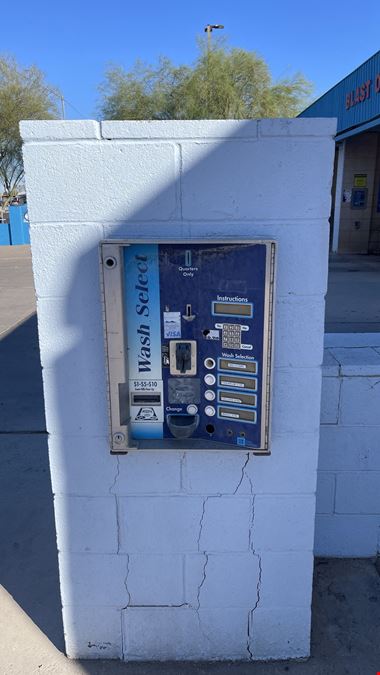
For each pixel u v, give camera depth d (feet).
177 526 7.12
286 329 6.49
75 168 6.07
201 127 5.96
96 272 6.33
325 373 8.70
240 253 6.12
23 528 10.64
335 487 9.21
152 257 6.22
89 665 7.47
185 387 6.59
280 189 6.11
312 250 6.27
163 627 7.46
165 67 82.17
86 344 6.55
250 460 6.88
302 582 7.31
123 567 7.27
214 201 6.15
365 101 43.52
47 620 8.29
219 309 6.31
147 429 6.74
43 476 12.59
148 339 6.45
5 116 86.17
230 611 7.41
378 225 57.57
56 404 6.75
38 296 6.42
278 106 80.89
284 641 7.50
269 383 6.43
